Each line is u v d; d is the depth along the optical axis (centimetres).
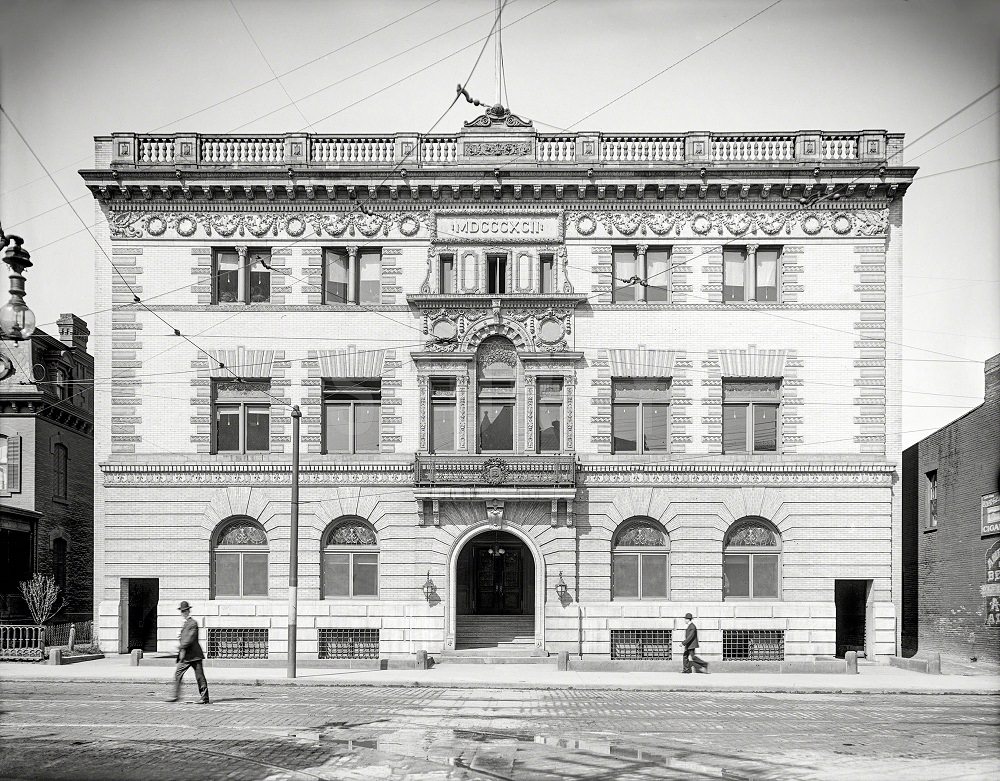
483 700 2236
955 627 3228
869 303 3209
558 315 3228
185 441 3216
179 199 3272
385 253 3272
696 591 3142
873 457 3164
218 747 1555
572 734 1716
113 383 3234
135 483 3200
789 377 3200
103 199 3262
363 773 1360
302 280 3262
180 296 3262
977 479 3056
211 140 3284
